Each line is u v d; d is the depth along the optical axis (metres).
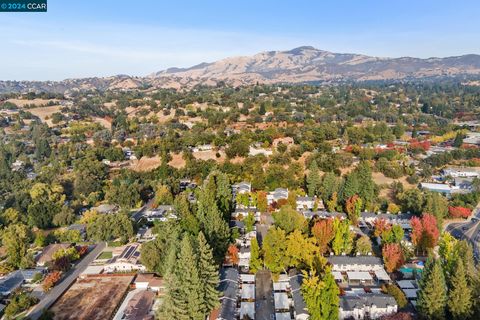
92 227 152.12
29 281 123.81
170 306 90.62
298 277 114.56
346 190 170.25
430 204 160.88
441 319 91.56
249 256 132.50
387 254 121.31
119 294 115.12
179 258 98.94
